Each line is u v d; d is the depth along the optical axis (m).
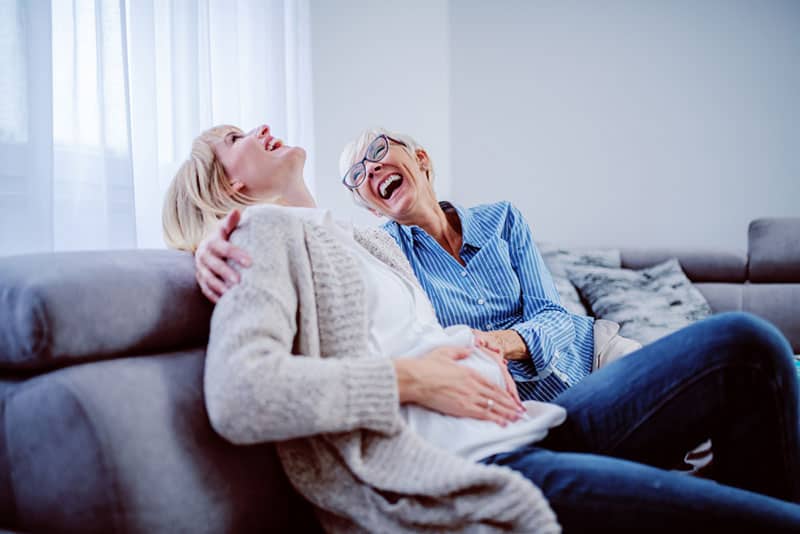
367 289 0.93
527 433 0.87
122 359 0.74
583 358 1.50
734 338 0.85
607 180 2.97
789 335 2.29
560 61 2.97
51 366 0.70
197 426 0.72
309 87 2.53
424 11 2.88
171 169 1.77
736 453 0.86
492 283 1.43
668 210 2.95
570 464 0.78
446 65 2.95
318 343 0.82
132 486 0.65
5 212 1.31
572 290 2.27
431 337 0.96
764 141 2.89
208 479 0.71
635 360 0.95
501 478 0.68
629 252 2.51
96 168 1.50
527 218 3.01
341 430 0.71
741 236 2.92
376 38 2.79
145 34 1.65
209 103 1.89
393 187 1.51
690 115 2.92
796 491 0.83
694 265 2.45
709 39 2.90
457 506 0.70
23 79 1.32
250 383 0.66
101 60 1.48
